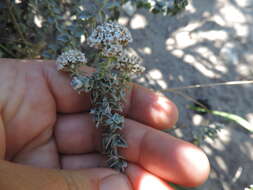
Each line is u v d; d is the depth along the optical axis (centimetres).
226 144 16
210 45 18
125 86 10
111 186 9
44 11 13
